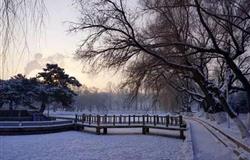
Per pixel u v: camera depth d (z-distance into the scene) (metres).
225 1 14.32
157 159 17.53
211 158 13.04
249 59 30.52
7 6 4.32
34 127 32.56
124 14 13.38
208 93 28.02
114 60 13.95
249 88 16.41
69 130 38.22
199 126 33.59
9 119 37.50
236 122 16.61
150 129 42.03
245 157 11.15
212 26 19.11
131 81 15.03
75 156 18.81
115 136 32.28
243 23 16.81
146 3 14.33
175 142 27.02
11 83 38.59
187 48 16.44
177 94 30.62
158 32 15.20
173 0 13.84
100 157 18.52
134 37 13.54
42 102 43.88
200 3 13.98
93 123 37.19
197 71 16.72
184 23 16.05
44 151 20.66
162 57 14.20
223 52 15.02
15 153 19.64
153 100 18.67
